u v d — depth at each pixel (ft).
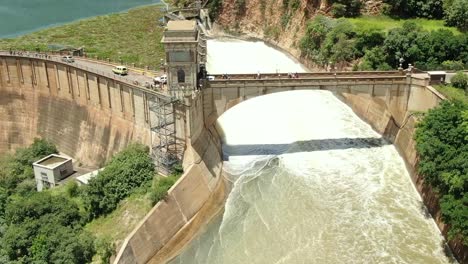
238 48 598.75
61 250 254.68
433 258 266.77
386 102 363.35
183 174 310.86
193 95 317.63
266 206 308.81
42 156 378.53
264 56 563.07
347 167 345.72
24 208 277.85
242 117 412.77
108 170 306.96
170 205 292.61
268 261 267.39
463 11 451.94
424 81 348.79
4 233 274.98
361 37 445.37
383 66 412.36
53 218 277.64
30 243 261.44
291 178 333.21
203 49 410.72
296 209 304.91
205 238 290.97
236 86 345.10
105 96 373.20
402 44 408.67
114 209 296.30
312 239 281.13
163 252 281.13
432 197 298.76
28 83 426.10
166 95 321.32
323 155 360.07
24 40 599.98
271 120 408.67
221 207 314.14
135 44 595.88
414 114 349.61
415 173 325.62
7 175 352.69
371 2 504.43
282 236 284.20
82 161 390.42
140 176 311.06
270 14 622.54
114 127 369.50
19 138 433.89
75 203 295.89
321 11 525.34
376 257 267.39
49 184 342.23
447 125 290.97
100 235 279.90
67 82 401.49
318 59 488.44
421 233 284.41
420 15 495.41
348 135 387.34
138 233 272.72
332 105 436.35
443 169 277.64
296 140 380.99
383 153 361.92
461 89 345.31
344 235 283.38
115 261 254.27
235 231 291.58
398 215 298.97
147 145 343.67
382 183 328.49
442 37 402.72
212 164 335.88
